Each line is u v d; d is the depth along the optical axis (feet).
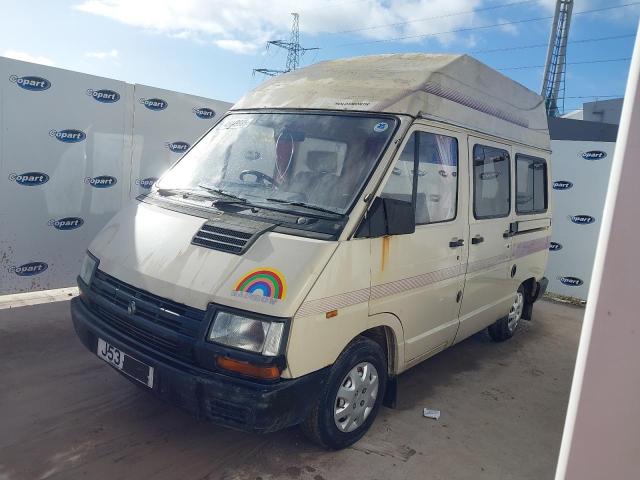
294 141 12.22
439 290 13.41
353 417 11.42
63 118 18.79
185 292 9.70
